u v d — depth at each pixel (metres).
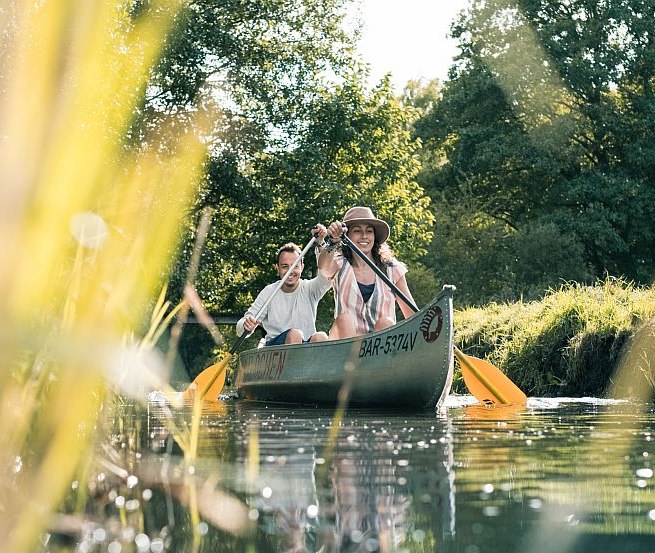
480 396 6.45
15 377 1.40
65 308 1.30
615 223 28.48
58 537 1.37
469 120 30.92
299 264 7.40
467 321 12.49
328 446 2.87
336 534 1.37
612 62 28.38
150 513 1.59
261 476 2.09
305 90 21.19
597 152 29.78
